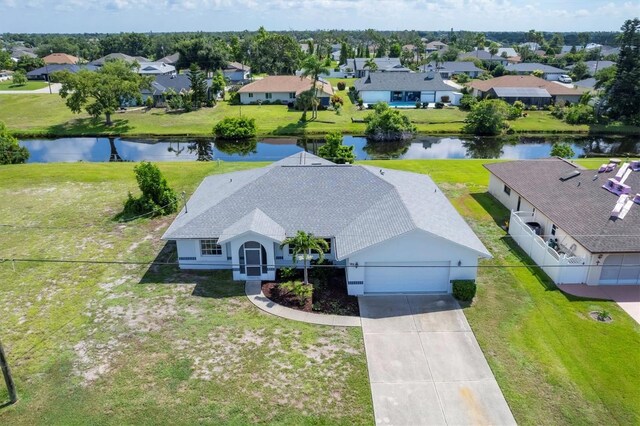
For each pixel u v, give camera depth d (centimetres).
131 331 2203
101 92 7375
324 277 2647
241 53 14112
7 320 2297
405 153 6231
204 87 8706
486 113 7275
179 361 2005
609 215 2741
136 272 2734
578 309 2386
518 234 3109
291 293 2509
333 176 3031
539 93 8962
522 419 1731
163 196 3588
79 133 7156
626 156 6141
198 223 2745
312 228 2706
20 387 1872
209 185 3388
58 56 14950
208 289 2558
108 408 1766
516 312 2362
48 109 8512
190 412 1745
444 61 14550
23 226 3388
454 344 2128
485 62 14425
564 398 1825
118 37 18675
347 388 1869
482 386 1883
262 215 2755
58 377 1920
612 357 2045
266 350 2075
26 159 5469
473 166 4931
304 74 7744
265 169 3183
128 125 7544
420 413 1756
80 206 3762
